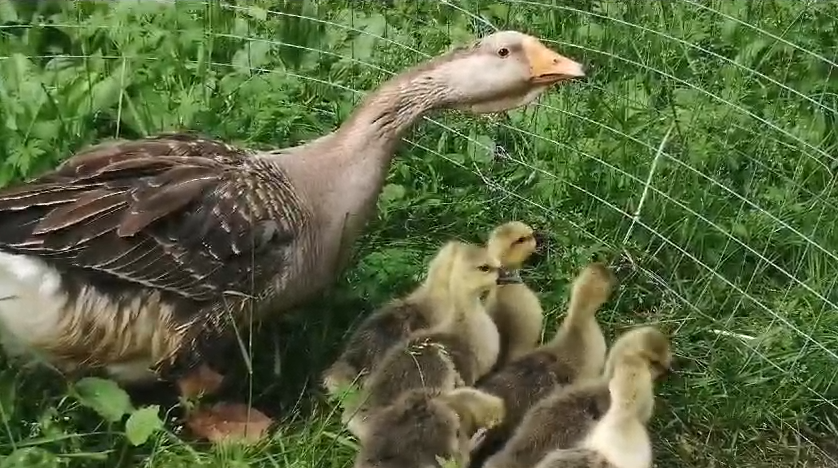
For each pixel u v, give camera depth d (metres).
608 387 1.54
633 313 1.93
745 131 2.22
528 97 1.78
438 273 1.70
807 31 2.56
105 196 1.55
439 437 1.45
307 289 1.69
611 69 2.38
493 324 1.68
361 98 2.24
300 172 1.67
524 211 2.08
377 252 1.93
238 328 1.64
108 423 1.56
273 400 1.70
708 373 1.81
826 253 1.92
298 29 2.40
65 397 1.57
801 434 1.76
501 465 1.51
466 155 2.16
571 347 1.65
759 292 1.98
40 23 2.31
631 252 2.00
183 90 2.12
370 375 1.63
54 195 1.55
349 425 1.60
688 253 1.98
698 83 2.34
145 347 1.59
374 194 1.72
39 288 1.52
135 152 1.62
